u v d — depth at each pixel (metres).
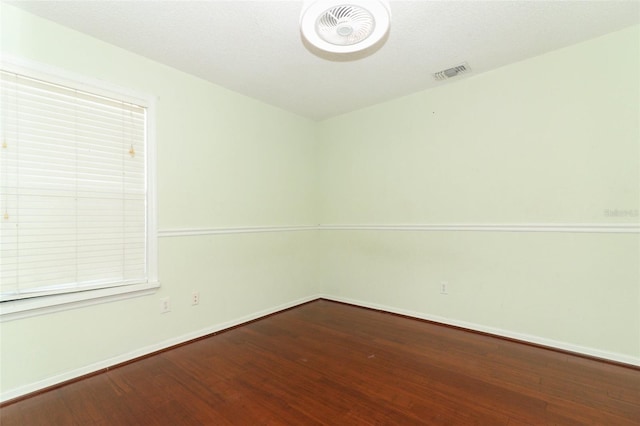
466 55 2.47
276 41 2.24
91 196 2.17
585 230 2.30
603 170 2.25
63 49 2.03
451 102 2.96
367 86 3.02
